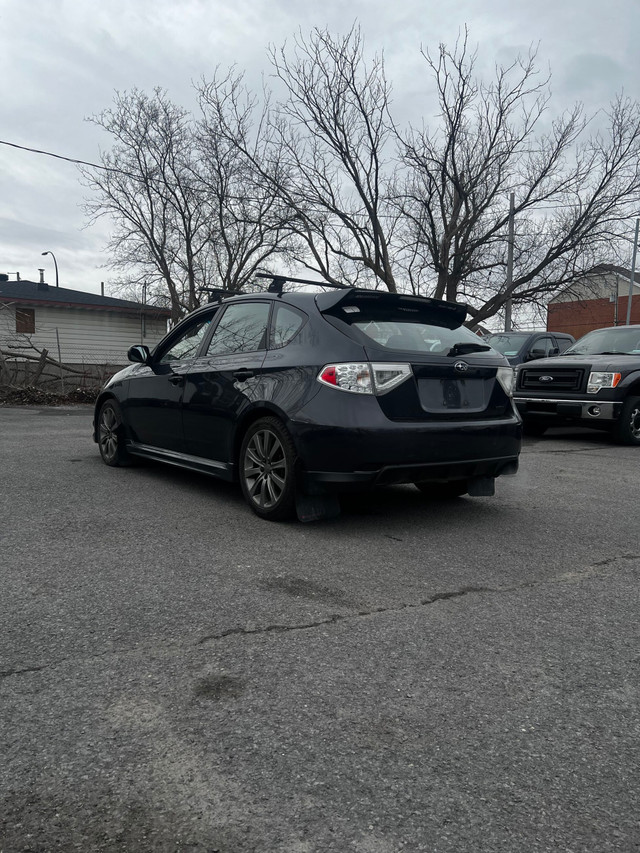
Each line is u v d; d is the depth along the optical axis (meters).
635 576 3.52
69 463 6.74
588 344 10.93
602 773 1.82
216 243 25.88
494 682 2.31
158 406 5.70
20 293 27.19
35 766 1.80
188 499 5.11
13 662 2.38
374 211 25.14
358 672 2.36
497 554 3.86
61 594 3.04
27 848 1.51
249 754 1.87
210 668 2.36
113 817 1.61
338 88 23.78
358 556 3.75
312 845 1.53
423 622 2.83
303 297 4.66
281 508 4.34
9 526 4.20
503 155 25.20
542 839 1.57
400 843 1.54
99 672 2.32
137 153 25.88
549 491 5.82
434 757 1.87
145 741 1.92
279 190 24.78
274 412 4.35
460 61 23.39
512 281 26.16
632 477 6.63
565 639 2.69
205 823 1.60
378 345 4.20
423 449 4.18
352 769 1.81
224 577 3.33
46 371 18.20
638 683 2.33
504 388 4.73
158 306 27.53
